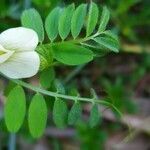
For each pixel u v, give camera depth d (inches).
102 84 13.4
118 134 13.3
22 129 11.9
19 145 12.9
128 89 13.7
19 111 6.7
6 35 6.1
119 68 13.8
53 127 13.1
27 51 6.2
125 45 13.4
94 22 6.7
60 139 13.3
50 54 6.6
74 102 7.0
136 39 13.3
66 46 6.6
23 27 6.3
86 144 12.8
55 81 7.2
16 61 6.2
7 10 10.7
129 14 12.8
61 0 9.0
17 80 6.8
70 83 13.0
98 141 12.9
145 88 13.8
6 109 6.7
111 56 13.6
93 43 6.8
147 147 13.3
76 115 7.0
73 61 6.5
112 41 6.7
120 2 12.3
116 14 12.4
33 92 7.6
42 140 13.1
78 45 6.6
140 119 13.3
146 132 13.3
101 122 13.2
